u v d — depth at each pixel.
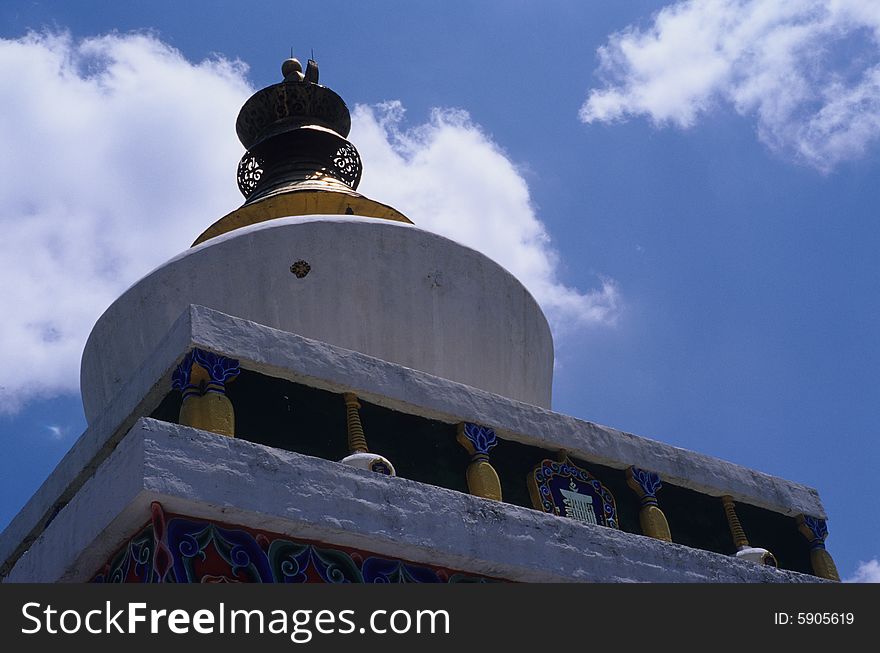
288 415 10.20
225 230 14.59
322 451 10.26
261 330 10.17
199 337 9.75
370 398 10.66
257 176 16.42
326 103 16.97
